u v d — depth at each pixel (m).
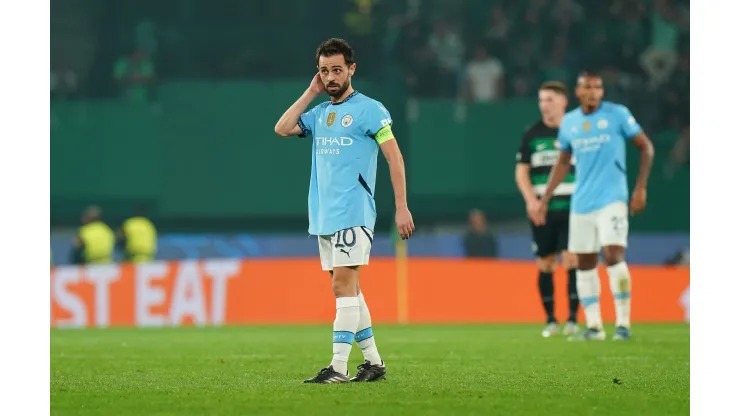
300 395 20.66
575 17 76.56
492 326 50.84
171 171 66.81
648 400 20.38
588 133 36.84
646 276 54.28
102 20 75.56
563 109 41.53
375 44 75.19
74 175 66.69
